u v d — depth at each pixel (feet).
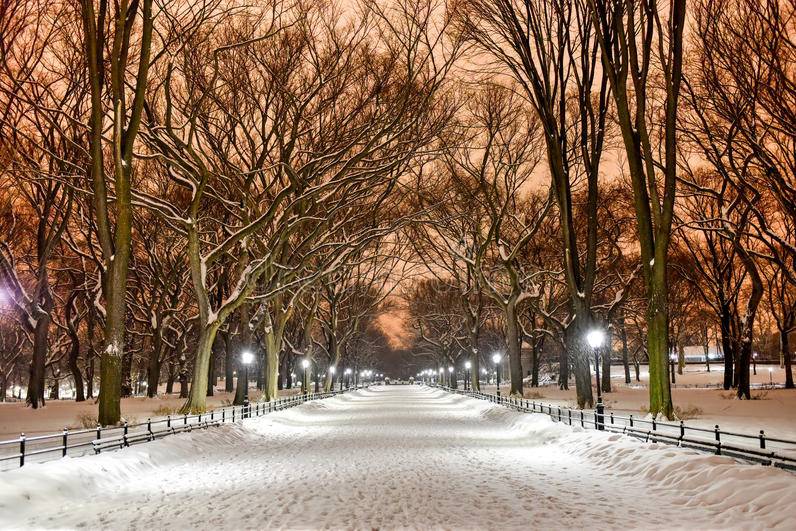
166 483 46.70
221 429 76.79
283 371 286.05
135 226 144.97
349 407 157.69
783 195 93.91
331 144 116.47
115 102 77.36
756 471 36.65
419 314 266.57
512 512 36.37
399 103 109.60
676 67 75.41
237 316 191.52
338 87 111.86
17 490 36.52
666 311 76.89
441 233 171.22
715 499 35.76
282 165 104.68
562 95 101.50
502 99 141.38
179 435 66.18
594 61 98.22
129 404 137.49
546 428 74.59
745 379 132.98
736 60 82.48
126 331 172.86
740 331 138.92
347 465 56.03
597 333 87.15
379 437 81.30
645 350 249.14
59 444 61.87
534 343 234.79
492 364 335.06
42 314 139.23
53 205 132.77
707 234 154.10
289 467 54.95
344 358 287.28
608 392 179.63
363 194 126.62
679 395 149.28
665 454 46.34
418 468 53.72
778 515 30.32
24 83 98.94
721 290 159.12
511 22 97.35
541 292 157.89
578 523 33.37
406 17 106.01
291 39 108.58
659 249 76.28
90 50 76.07
